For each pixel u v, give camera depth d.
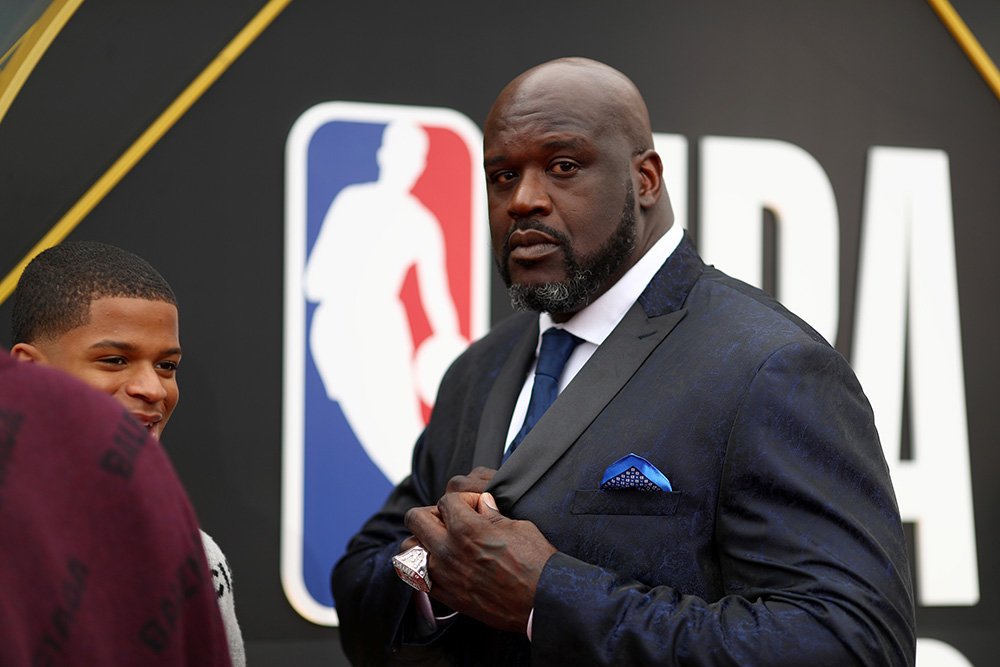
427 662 1.60
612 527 1.41
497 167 1.53
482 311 2.48
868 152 2.62
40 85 2.34
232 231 2.40
